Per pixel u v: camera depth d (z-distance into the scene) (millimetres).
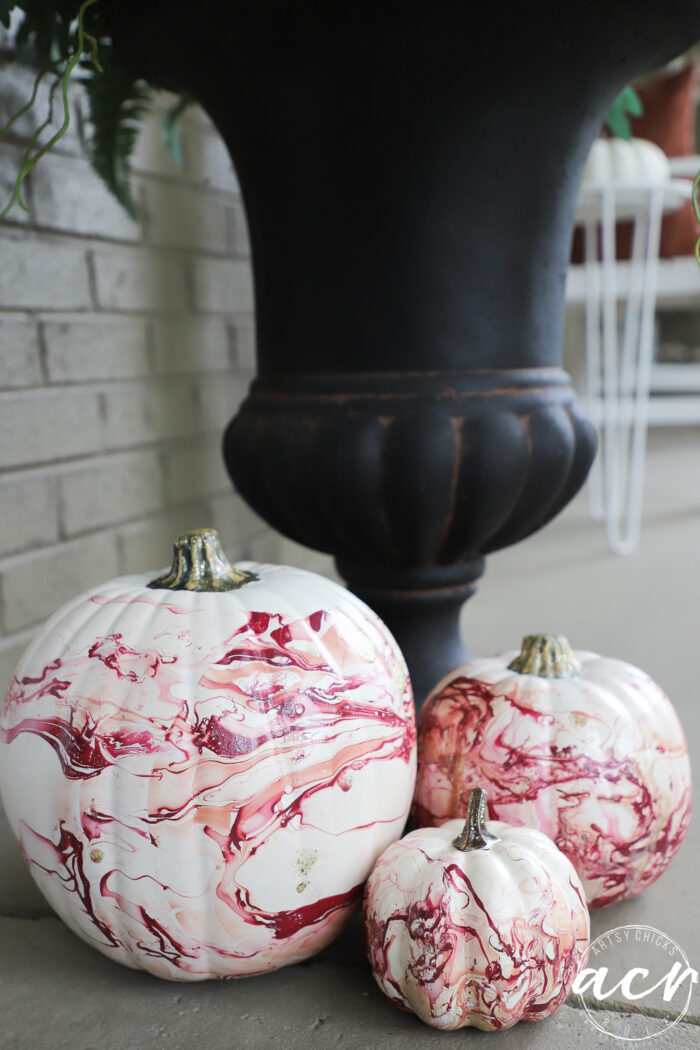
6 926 812
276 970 747
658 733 779
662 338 4805
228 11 823
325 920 685
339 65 849
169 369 1539
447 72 839
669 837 773
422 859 667
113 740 635
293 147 913
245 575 748
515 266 935
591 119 932
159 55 914
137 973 744
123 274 1401
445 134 870
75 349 1296
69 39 961
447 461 924
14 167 1151
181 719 629
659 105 2867
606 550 2189
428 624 1090
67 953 772
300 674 659
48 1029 675
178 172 1534
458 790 782
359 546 1014
